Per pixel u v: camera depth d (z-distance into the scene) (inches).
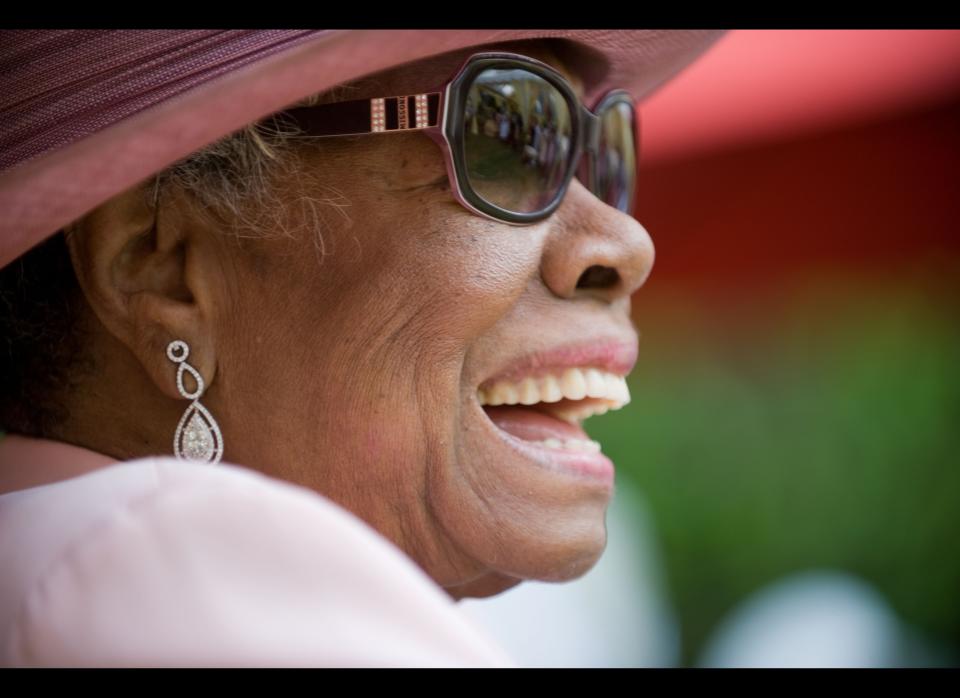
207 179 67.8
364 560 48.6
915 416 332.8
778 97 265.0
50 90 57.1
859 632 279.6
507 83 70.6
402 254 69.0
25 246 58.1
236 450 70.6
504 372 73.8
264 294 69.3
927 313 333.1
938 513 327.6
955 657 320.8
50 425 71.1
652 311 364.2
